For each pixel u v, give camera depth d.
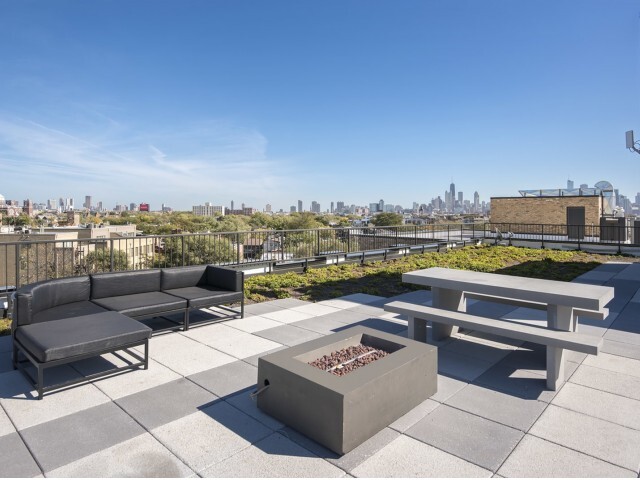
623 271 10.41
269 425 2.55
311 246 10.86
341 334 3.37
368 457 2.20
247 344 4.28
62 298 4.29
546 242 17.16
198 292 5.11
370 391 2.37
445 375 3.46
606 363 3.74
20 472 2.01
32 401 2.88
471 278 4.25
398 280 8.80
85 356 3.06
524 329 3.32
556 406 2.87
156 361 3.74
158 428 2.50
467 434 2.46
